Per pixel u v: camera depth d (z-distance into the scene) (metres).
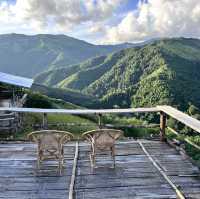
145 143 8.48
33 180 5.98
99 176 6.18
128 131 18.45
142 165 6.78
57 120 18.98
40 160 6.38
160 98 94.81
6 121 12.02
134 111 8.34
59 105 28.48
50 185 5.76
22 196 5.31
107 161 7.04
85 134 6.60
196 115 64.94
